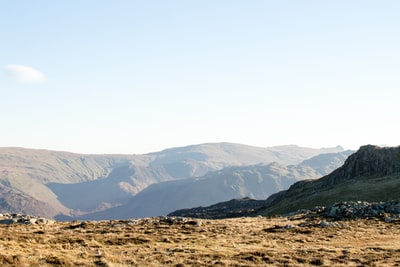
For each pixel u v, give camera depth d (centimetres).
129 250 3984
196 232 5644
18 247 3616
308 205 12194
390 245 4522
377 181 12519
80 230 5631
